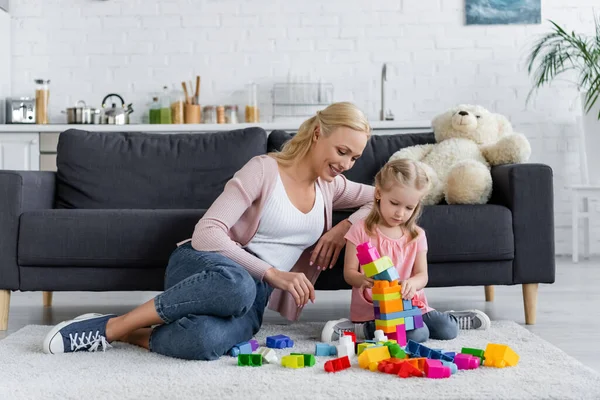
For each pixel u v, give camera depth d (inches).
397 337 81.8
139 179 118.4
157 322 78.9
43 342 80.9
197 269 79.2
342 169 84.5
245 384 67.0
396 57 199.8
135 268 100.4
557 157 199.5
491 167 119.0
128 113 193.5
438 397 62.7
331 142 82.7
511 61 199.0
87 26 199.8
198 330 75.9
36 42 199.9
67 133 122.1
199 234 81.7
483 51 199.0
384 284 81.1
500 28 199.0
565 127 199.0
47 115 191.2
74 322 81.4
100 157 119.4
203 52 200.4
